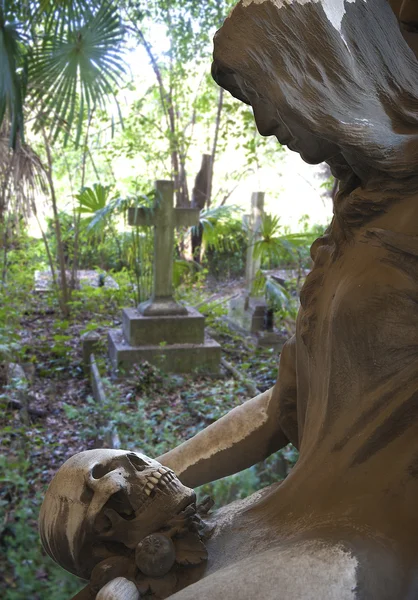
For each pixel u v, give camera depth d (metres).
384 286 0.86
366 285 0.88
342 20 0.85
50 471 4.41
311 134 0.89
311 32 0.83
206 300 9.59
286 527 0.89
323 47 0.83
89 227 7.35
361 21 0.87
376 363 0.89
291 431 1.08
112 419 4.73
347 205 0.95
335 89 0.84
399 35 0.92
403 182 0.90
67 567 0.91
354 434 0.91
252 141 9.41
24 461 4.07
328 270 0.99
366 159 0.87
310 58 0.84
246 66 0.85
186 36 10.68
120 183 14.28
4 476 3.79
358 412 0.91
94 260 12.55
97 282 10.73
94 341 7.13
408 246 0.85
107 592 0.81
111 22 6.11
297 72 0.83
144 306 6.75
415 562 0.79
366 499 0.86
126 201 7.25
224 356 7.45
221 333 8.35
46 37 5.95
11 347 6.16
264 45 0.84
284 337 8.03
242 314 8.61
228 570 0.77
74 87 6.27
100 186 8.19
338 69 0.84
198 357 6.57
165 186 6.64
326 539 0.78
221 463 1.09
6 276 10.61
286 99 0.83
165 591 0.85
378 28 0.89
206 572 0.87
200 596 0.71
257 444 1.09
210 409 5.15
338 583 0.71
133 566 0.87
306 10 0.83
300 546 0.78
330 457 0.92
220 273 12.61
